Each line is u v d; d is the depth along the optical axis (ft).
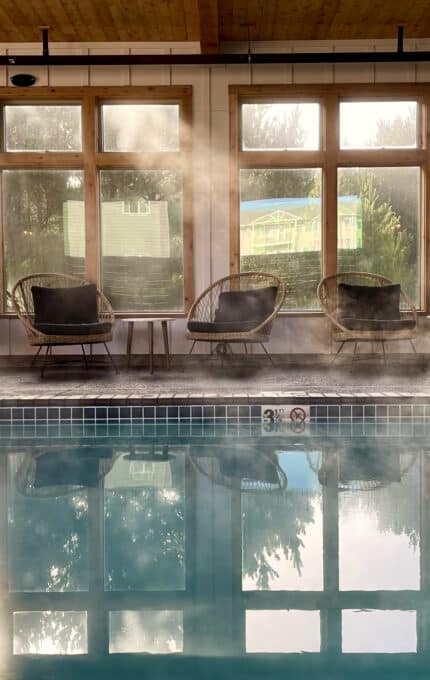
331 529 8.54
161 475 11.48
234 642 5.53
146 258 27.12
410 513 9.24
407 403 16.35
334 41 26.48
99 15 23.80
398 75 26.32
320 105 26.78
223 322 23.85
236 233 26.66
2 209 26.99
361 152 26.37
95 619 5.99
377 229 26.84
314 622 5.95
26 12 23.45
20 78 25.26
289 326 26.43
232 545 7.98
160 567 7.28
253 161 26.55
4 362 26.40
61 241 27.04
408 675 5.06
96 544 8.03
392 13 23.90
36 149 26.91
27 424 16.30
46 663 5.22
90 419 16.39
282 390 18.66
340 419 16.40
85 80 26.48
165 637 5.64
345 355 26.35
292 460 12.56
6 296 26.96
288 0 22.71
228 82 26.45
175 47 26.53
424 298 26.43
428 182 26.32
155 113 27.02
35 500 9.96
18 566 7.33
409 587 6.73
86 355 26.48
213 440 14.43
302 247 27.04
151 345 23.13
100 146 26.89
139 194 27.04
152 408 16.39
